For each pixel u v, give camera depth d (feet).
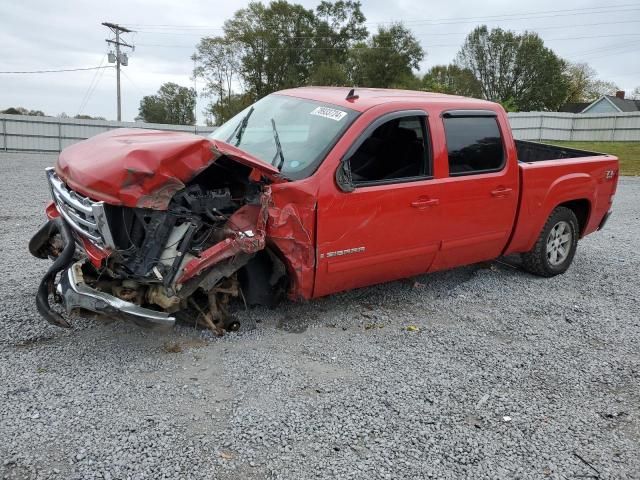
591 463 10.57
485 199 17.76
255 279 14.69
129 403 11.41
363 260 15.35
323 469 9.89
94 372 12.50
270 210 13.48
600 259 24.70
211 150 12.11
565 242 21.54
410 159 16.30
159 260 12.35
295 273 14.24
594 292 20.17
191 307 14.76
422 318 16.88
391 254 15.92
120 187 11.46
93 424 10.64
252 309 16.35
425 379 13.21
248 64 214.69
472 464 10.32
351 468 9.97
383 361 13.98
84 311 12.34
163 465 9.67
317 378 12.93
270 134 16.20
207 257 12.57
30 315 15.07
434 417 11.69
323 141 14.88
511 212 18.79
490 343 15.43
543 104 234.79
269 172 13.34
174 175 11.78
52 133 92.84
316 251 14.34
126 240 12.24
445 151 16.76
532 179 19.16
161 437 10.40
